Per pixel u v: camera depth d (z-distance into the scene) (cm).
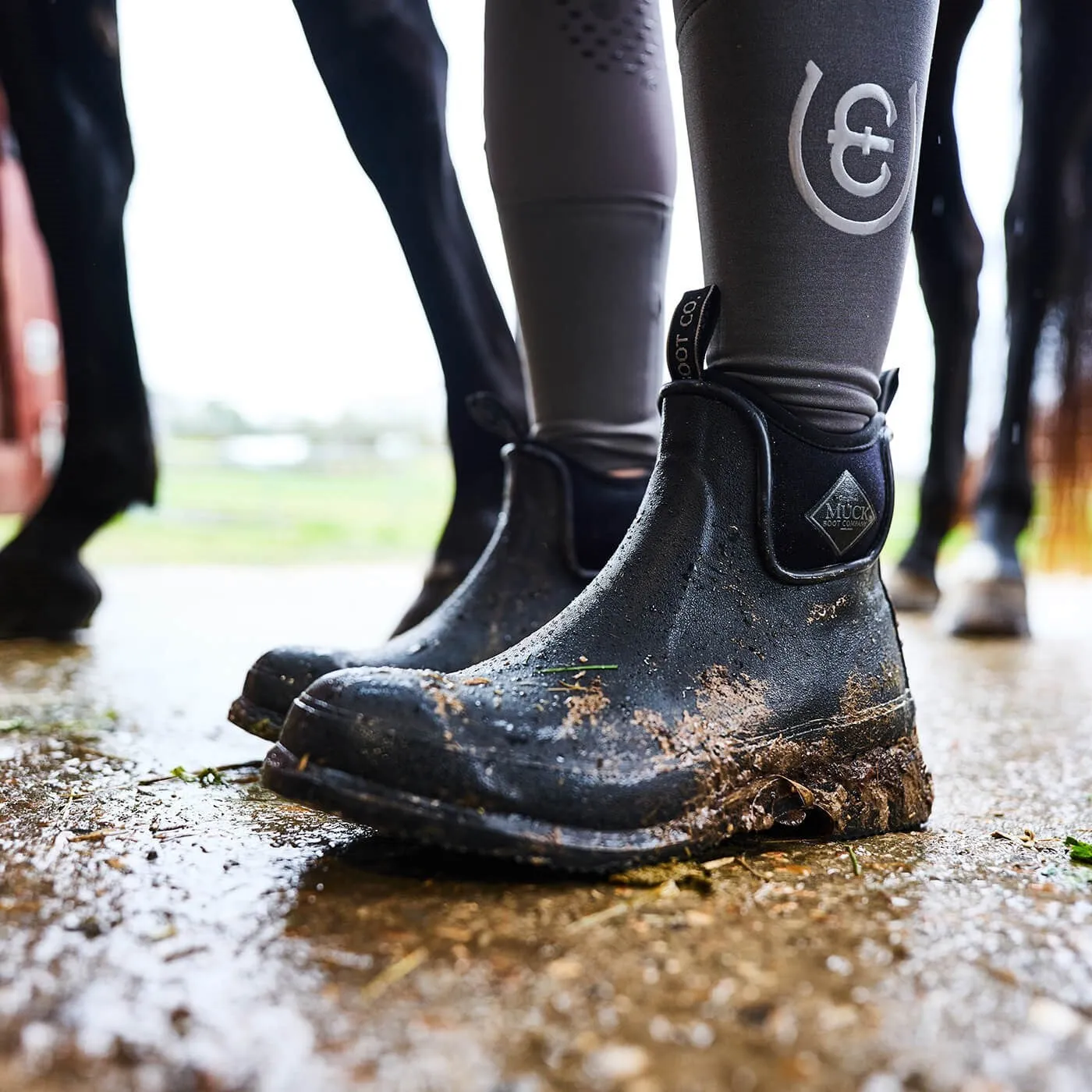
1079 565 279
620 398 109
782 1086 46
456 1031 50
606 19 103
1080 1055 49
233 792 94
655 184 107
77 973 56
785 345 78
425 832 68
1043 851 80
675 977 56
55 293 186
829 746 82
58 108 169
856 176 77
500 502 146
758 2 74
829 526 81
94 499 200
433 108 127
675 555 78
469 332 139
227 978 56
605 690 74
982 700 153
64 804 90
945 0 161
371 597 303
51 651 192
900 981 56
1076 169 231
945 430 266
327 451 970
